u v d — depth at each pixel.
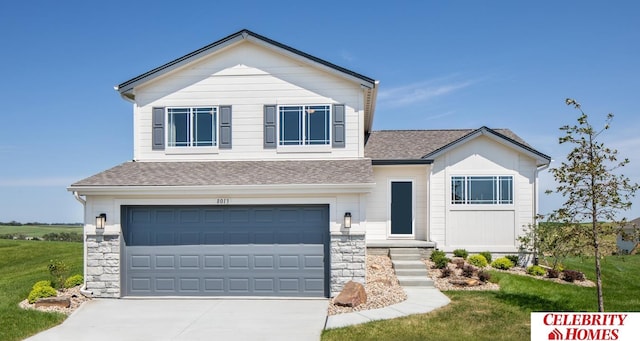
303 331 10.05
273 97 16.45
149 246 13.79
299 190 13.25
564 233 10.58
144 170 15.05
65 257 23.69
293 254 13.62
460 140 17.67
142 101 16.67
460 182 18.00
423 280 14.02
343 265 13.19
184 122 16.56
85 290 13.52
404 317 10.70
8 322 10.79
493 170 17.89
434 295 12.82
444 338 9.22
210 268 13.72
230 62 16.58
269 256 13.66
